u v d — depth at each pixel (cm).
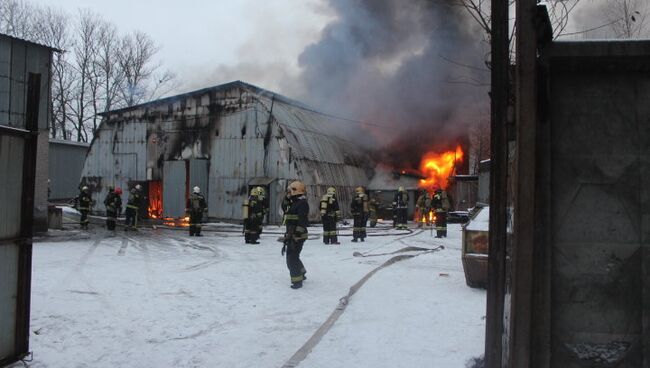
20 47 1609
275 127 2402
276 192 2356
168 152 2627
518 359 243
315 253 1306
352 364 468
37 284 828
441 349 504
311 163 2475
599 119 251
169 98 2630
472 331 564
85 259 1146
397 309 672
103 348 530
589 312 248
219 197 2484
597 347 247
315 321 638
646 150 249
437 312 653
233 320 644
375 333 563
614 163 249
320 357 489
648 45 242
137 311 678
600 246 248
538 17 241
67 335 565
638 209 248
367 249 1390
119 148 2758
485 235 797
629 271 247
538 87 248
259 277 941
